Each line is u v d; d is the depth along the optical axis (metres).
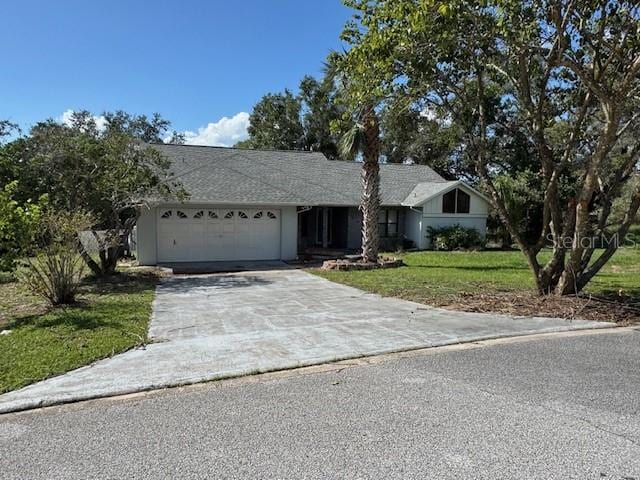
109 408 4.49
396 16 7.38
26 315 8.70
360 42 8.75
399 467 3.31
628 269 16.14
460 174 37.59
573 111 11.34
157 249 17.72
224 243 18.58
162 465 3.37
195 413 4.33
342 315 8.72
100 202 13.47
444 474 3.21
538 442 3.67
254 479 3.18
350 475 3.21
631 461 3.38
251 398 4.70
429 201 24.20
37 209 9.27
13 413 4.39
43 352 6.18
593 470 3.25
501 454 3.49
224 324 7.98
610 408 4.36
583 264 10.40
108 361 5.91
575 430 3.89
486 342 6.98
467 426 3.98
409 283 12.67
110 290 11.77
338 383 5.13
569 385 5.01
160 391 4.96
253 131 46.94
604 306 9.32
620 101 8.52
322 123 43.41
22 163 12.80
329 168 25.08
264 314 8.81
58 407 4.54
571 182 24.98
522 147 30.67
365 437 3.79
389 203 24.36
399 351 6.44
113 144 13.70
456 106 10.94
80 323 7.89
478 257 20.23
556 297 10.09
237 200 17.80
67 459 3.47
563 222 10.95
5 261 9.05
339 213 24.92
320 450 3.57
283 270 16.12
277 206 19.09
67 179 12.88
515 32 8.11
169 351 6.35
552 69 10.16
